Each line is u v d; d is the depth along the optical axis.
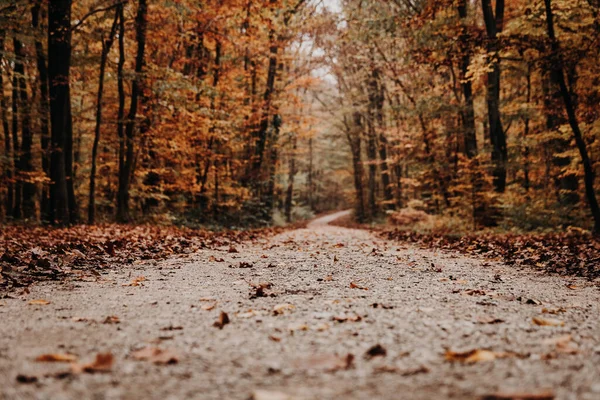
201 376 1.97
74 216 14.09
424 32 16.14
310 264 6.35
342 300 3.75
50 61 12.84
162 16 15.74
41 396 1.71
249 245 9.97
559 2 11.93
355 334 2.66
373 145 35.62
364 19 18.22
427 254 8.05
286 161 40.78
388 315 3.16
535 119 17.83
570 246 8.25
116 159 19.11
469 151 17.55
